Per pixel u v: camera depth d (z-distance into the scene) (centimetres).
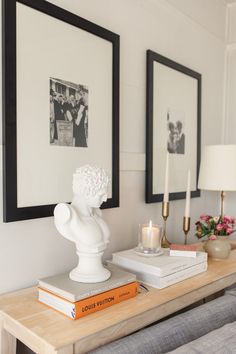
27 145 104
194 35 180
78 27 117
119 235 141
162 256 120
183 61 173
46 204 109
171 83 162
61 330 79
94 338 80
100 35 125
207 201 197
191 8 175
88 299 87
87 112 122
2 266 102
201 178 154
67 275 100
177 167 167
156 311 96
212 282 116
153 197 152
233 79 203
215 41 196
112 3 134
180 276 113
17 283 105
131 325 89
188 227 147
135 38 145
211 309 101
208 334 84
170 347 85
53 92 110
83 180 94
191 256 120
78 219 94
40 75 106
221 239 144
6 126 97
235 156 144
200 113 182
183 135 170
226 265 134
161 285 106
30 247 109
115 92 131
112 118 131
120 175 140
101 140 127
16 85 100
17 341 109
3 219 99
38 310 90
